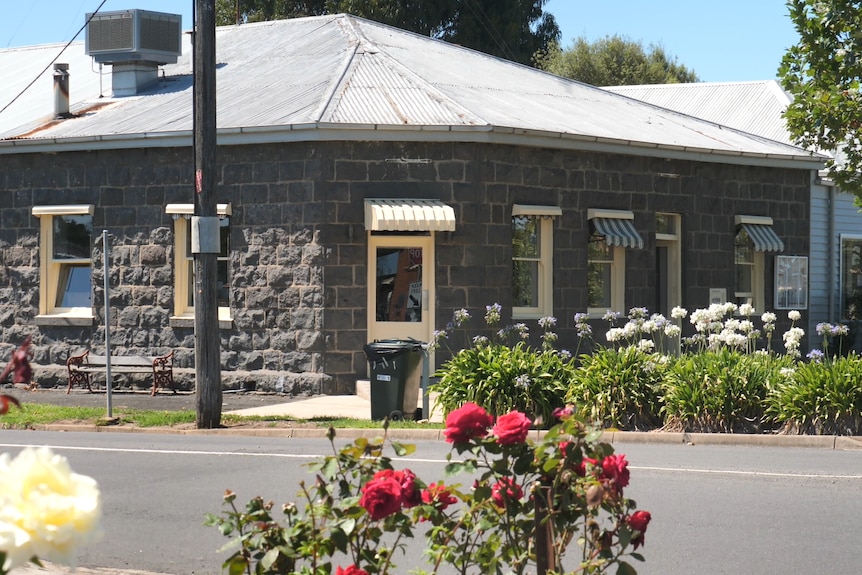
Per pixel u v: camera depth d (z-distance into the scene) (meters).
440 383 15.90
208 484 10.88
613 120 23.31
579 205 20.78
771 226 24.30
